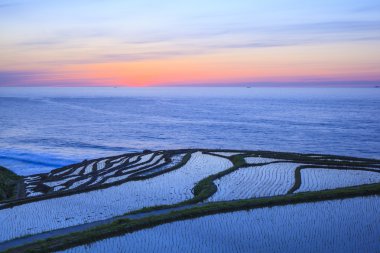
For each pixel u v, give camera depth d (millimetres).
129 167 56750
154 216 27469
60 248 22828
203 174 48031
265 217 27891
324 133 113062
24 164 75562
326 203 30609
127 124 144000
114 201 36500
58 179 55844
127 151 91500
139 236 24672
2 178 56781
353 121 143625
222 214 28328
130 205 35156
